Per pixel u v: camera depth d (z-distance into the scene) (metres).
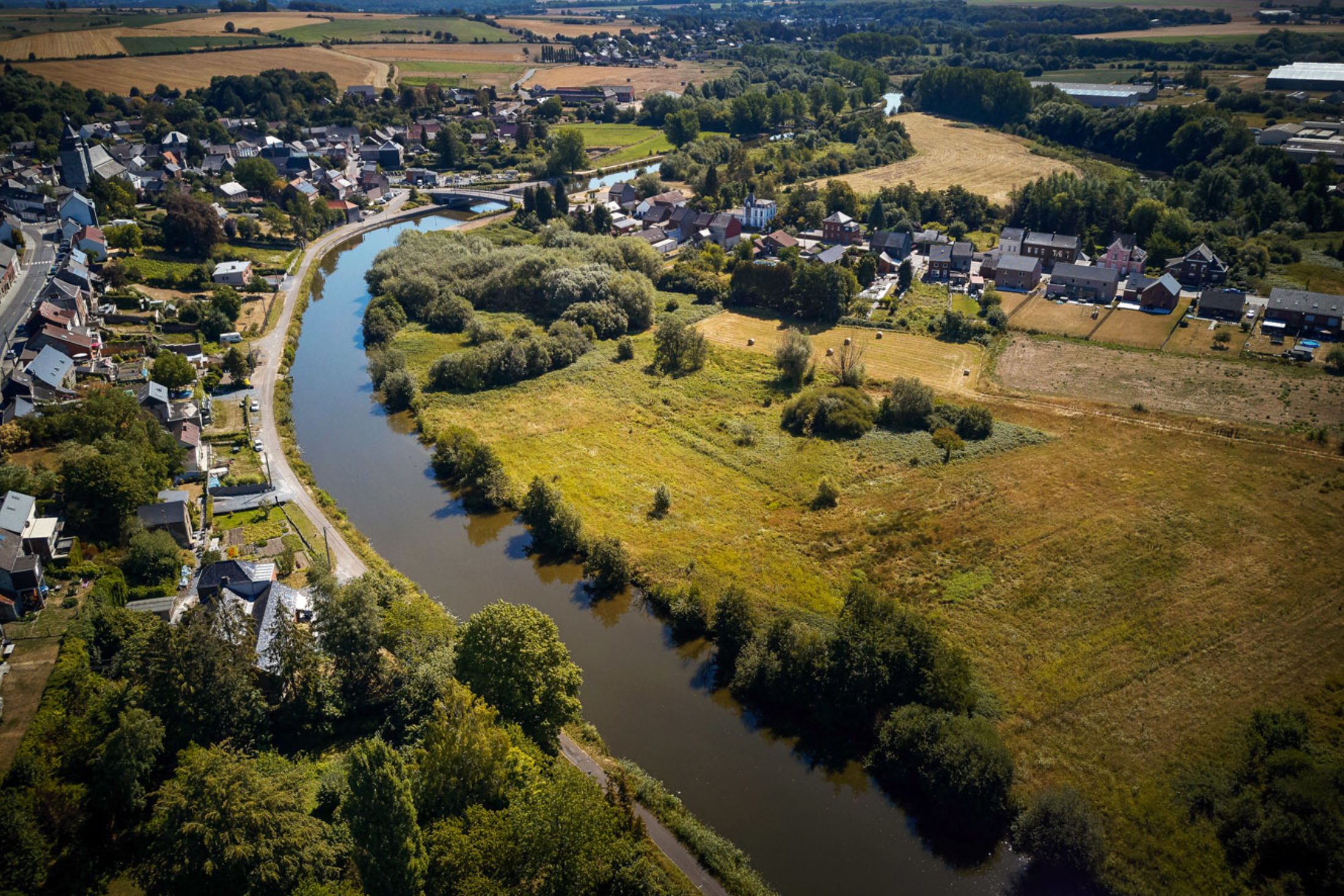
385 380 143.25
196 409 124.94
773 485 115.19
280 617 76.06
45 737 67.81
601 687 83.94
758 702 82.12
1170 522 103.75
